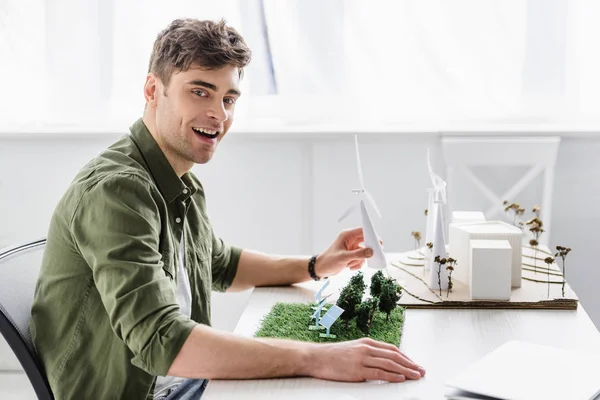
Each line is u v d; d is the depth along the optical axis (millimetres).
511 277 1625
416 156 2643
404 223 2691
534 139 2549
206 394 1184
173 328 1262
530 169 2621
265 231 2736
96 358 1394
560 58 2561
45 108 2678
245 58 1466
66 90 2660
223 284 1794
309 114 2635
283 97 2623
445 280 1673
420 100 2627
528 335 1423
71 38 2629
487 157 2576
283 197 2707
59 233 1403
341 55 2596
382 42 2592
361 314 1410
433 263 1662
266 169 2691
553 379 1187
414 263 1881
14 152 2691
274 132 2613
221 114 1458
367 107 2633
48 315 1420
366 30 2582
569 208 2650
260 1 2570
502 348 1309
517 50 2570
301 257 1792
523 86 2588
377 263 1572
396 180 2664
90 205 1337
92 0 2604
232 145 2678
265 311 1568
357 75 2615
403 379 1221
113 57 2633
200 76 1428
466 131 2576
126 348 1372
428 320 1509
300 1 2562
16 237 2748
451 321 1502
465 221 1828
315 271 1743
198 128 1467
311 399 1161
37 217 2734
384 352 1254
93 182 1360
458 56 2588
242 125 2668
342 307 1430
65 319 1403
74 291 1400
